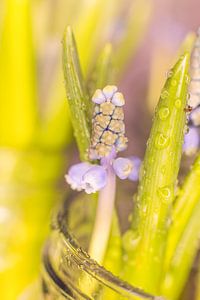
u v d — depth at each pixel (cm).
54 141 39
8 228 37
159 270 29
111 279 26
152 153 27
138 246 28
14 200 37
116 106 26
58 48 40
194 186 29
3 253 36
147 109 46
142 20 40
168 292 29
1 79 37
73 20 39
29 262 37
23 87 37
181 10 52
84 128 28
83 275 27
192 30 51
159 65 43
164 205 28
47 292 29
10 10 36
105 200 28
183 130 27
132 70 50
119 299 26
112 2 39
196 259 31
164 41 45
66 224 29
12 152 38
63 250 28
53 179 39
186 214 29
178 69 26
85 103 28
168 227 28
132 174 30
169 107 26
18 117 38
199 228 29
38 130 39
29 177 38
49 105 39
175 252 29
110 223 29
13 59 37
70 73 28
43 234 37
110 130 26
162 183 27
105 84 30
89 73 39
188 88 27
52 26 40
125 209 32
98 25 39
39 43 40
